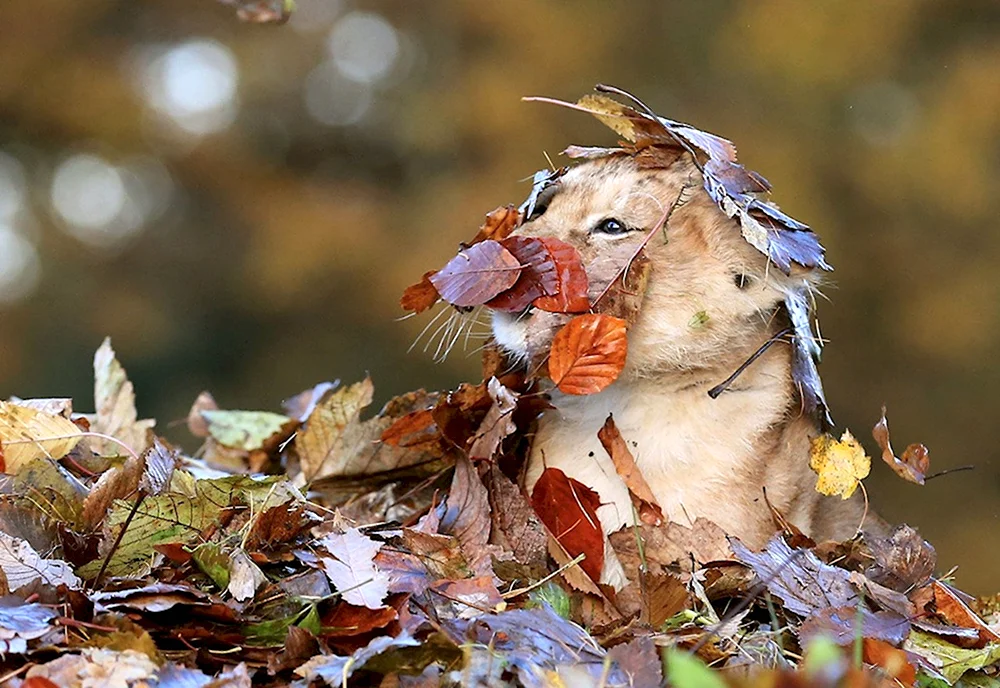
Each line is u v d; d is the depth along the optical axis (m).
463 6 25.25
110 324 25.19
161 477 6.21
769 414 7.73
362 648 5.30
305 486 8.14
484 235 7.55
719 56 24.55
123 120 25.58
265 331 24.94
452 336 9.35
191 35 26.56
